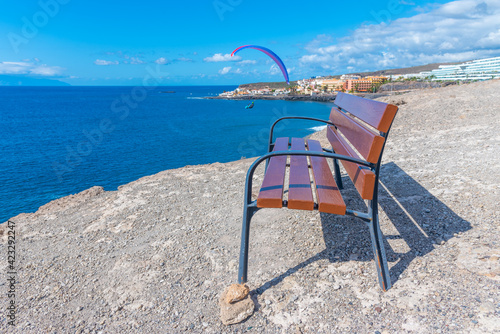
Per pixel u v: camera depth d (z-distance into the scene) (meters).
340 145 3.21
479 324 1.67
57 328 2.13
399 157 5.02
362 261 2.49
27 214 4.46
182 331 2.00
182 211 4.02
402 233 2.79
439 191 3.46
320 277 2.37
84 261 3.00
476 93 9.16
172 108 110.25
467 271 2.11
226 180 5.19
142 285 2.54
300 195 2.20
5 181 27.25
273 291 2.28
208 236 3.28
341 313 1.97
